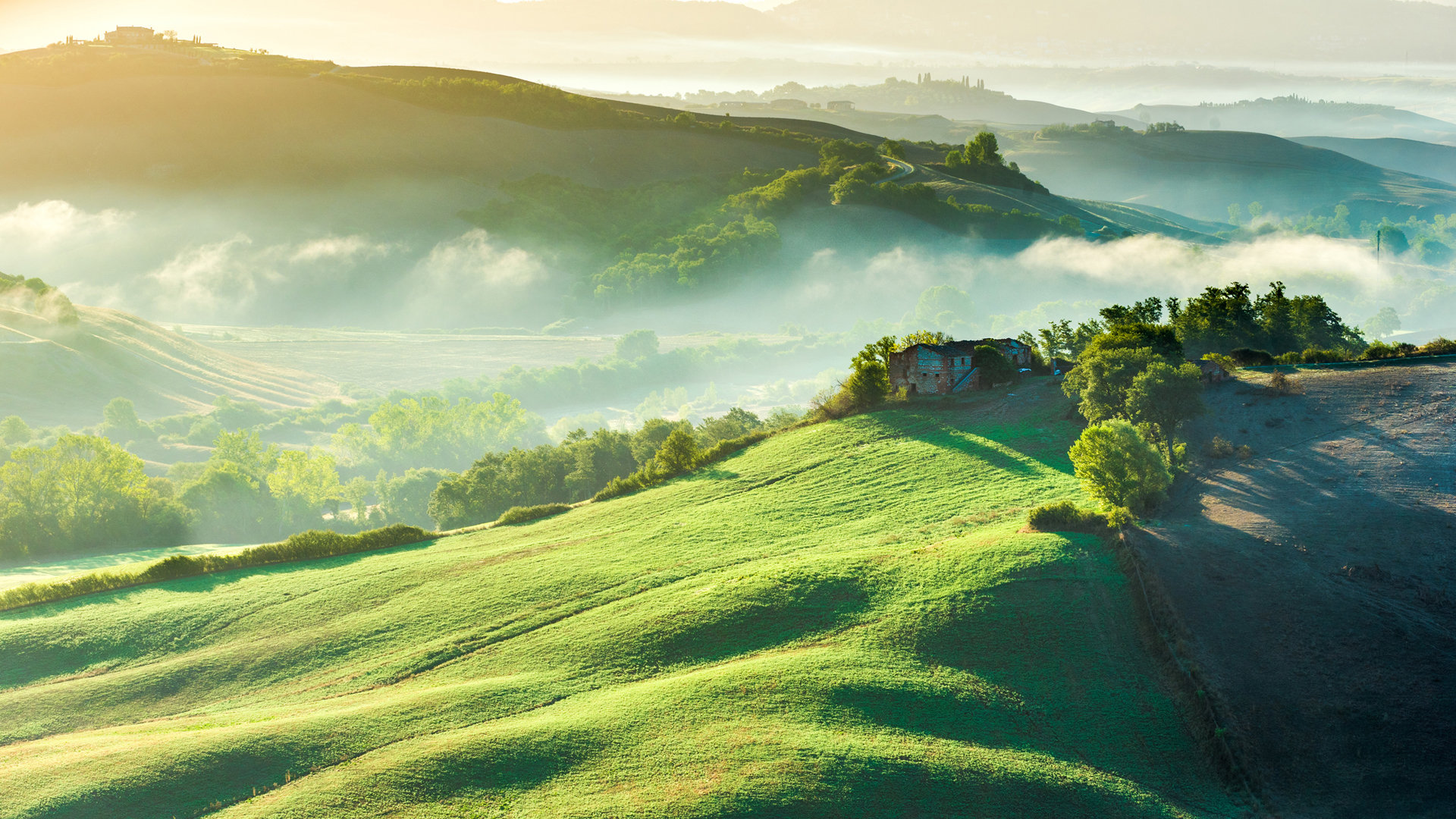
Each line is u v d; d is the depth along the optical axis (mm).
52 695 72000
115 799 52406
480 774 51844
